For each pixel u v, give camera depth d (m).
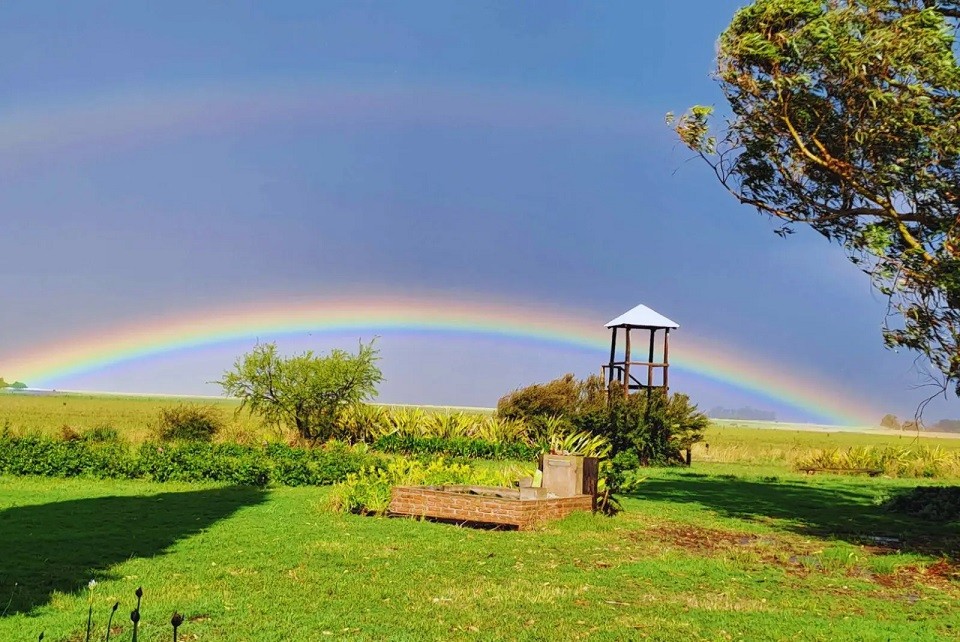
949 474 33.38
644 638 7.72
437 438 33.06
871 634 8.05
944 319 13.30
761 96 14.84
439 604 8.74
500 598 9.03
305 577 9.81
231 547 11.62
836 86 14.18
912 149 13.55
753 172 15.69
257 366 32.03
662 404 34.72
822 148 14.50
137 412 73.12
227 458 22.08
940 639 8.06
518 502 14.04
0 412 62.59
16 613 7.85
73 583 9.18
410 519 14.80
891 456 35.31
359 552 11.45
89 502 16.52
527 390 36.62
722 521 16.61
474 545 12.27
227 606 8.41
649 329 36.94
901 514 18.98
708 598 9.52
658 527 15.25
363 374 32.78
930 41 13.15
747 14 14.61
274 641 7.28
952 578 11.42
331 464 21.44
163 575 9.73
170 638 7.25
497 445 31.94
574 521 14.73
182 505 16.20
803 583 10.69
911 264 13.44
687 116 15.64
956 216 13.23
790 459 39.53
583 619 8.34
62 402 104.38
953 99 13.30
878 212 14.36
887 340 13.72
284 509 15.74
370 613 8.32
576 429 34.41
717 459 39.78
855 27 13.97
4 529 12.82
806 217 15.35
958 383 13.32
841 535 15.30
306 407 32.22
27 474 21.33
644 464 33.94
